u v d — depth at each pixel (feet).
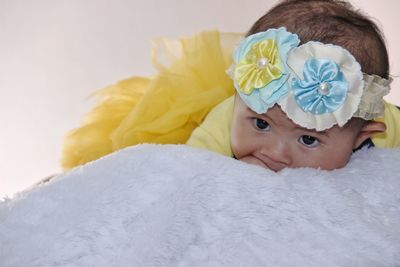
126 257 1.48
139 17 4.68
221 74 3.10
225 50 3.16
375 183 1.89
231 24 4.81
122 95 3.15
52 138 4.59
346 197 1.75
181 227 1.55
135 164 1.67
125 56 4.68
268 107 2.08
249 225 1.60
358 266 1.57
